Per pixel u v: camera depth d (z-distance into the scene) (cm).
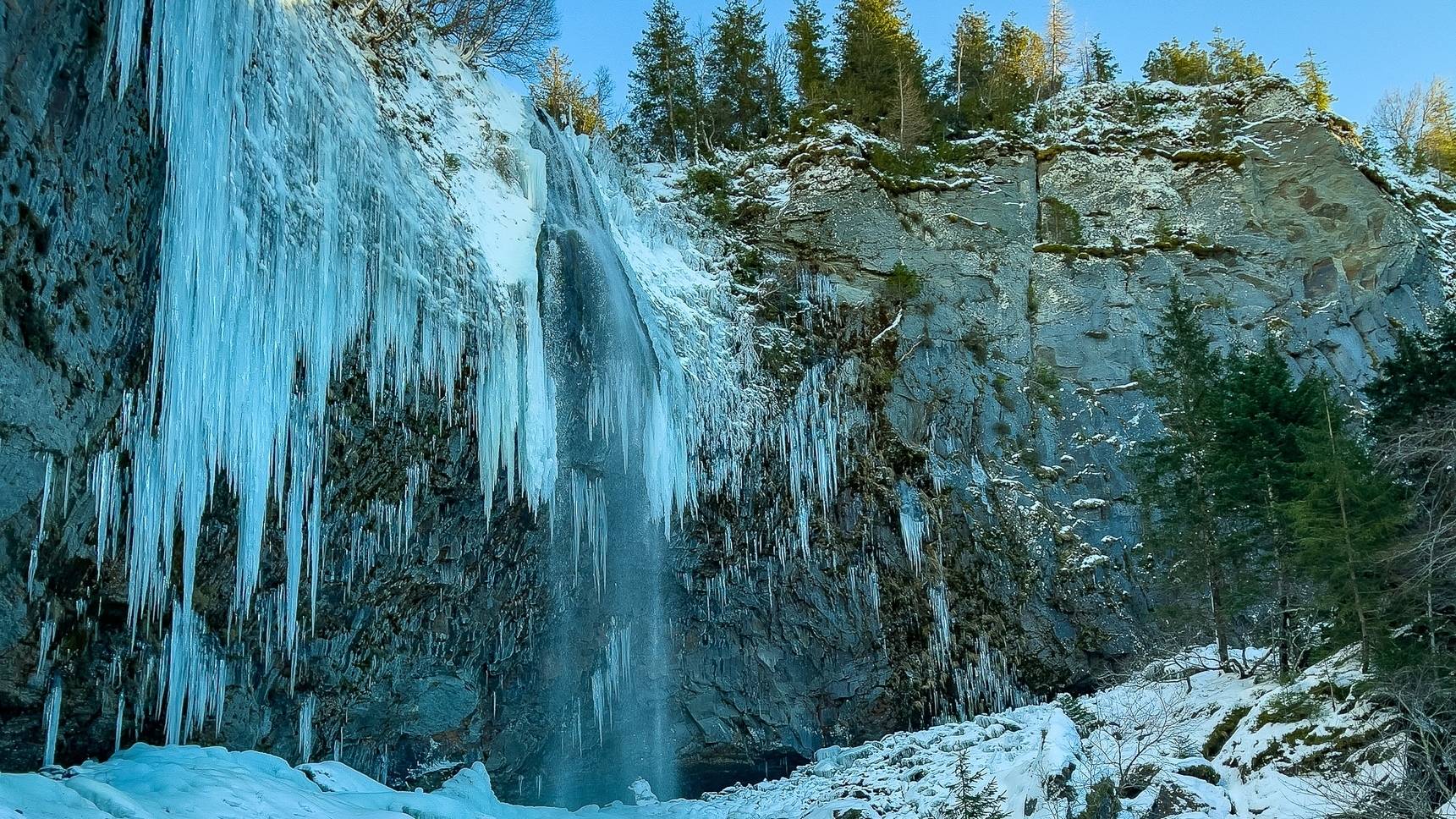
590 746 1858
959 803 1276
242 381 1249
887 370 2369
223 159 1247
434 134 1823
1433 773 1071
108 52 1066
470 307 1633
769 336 2256
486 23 2848
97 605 1120
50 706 1089
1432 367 1639
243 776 1006
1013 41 4350
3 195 971
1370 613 1316
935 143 2848
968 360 2492
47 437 1030
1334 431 1485
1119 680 2131
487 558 1647
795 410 2180
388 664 1529
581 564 1784
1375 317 2684
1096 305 2627
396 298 1505
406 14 1930
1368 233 2741
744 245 2461
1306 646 1453
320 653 1419
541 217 1908
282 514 1317
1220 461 1708
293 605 1303
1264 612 1772
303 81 1441
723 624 2008
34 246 1008
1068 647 2256
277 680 1362
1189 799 1214
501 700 1731
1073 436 2500
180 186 1169
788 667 2042
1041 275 2655
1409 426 1523
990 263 2611
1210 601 1816
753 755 2020
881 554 2172
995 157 2744
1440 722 1170
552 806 1798
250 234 1283
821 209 2520
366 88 1652
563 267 1834
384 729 1555
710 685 1992
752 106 3372
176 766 984
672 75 3384
